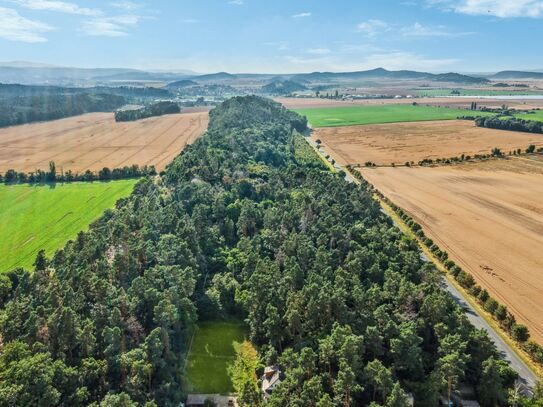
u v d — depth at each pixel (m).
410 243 119.94
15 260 121.25
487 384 71.31
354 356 69.94
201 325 96.25
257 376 79.88
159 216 125.25
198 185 152.25
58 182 199.75
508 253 127.00
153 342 72.44
